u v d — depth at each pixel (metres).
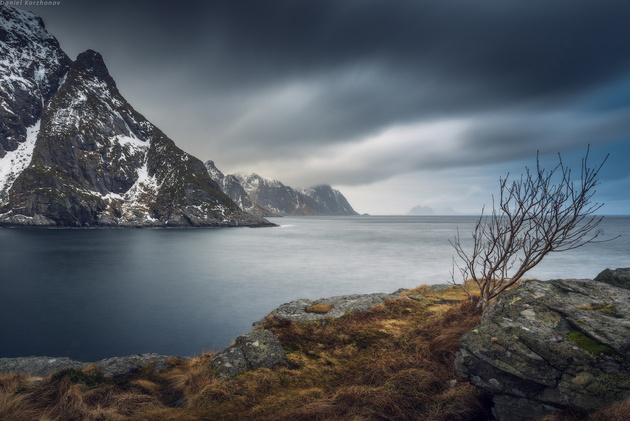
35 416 6.38
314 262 66.56
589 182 6.57
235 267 60.62
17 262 62.59
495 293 8.84
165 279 49.31
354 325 10.64
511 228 8.20
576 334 5.27
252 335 9.88
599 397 4.36
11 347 23.89
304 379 7.59
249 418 6.06
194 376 8.36
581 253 73.88
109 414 6.47
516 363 5.08
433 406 5.70
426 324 9.79
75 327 28.00
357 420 5.36
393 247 95.38
